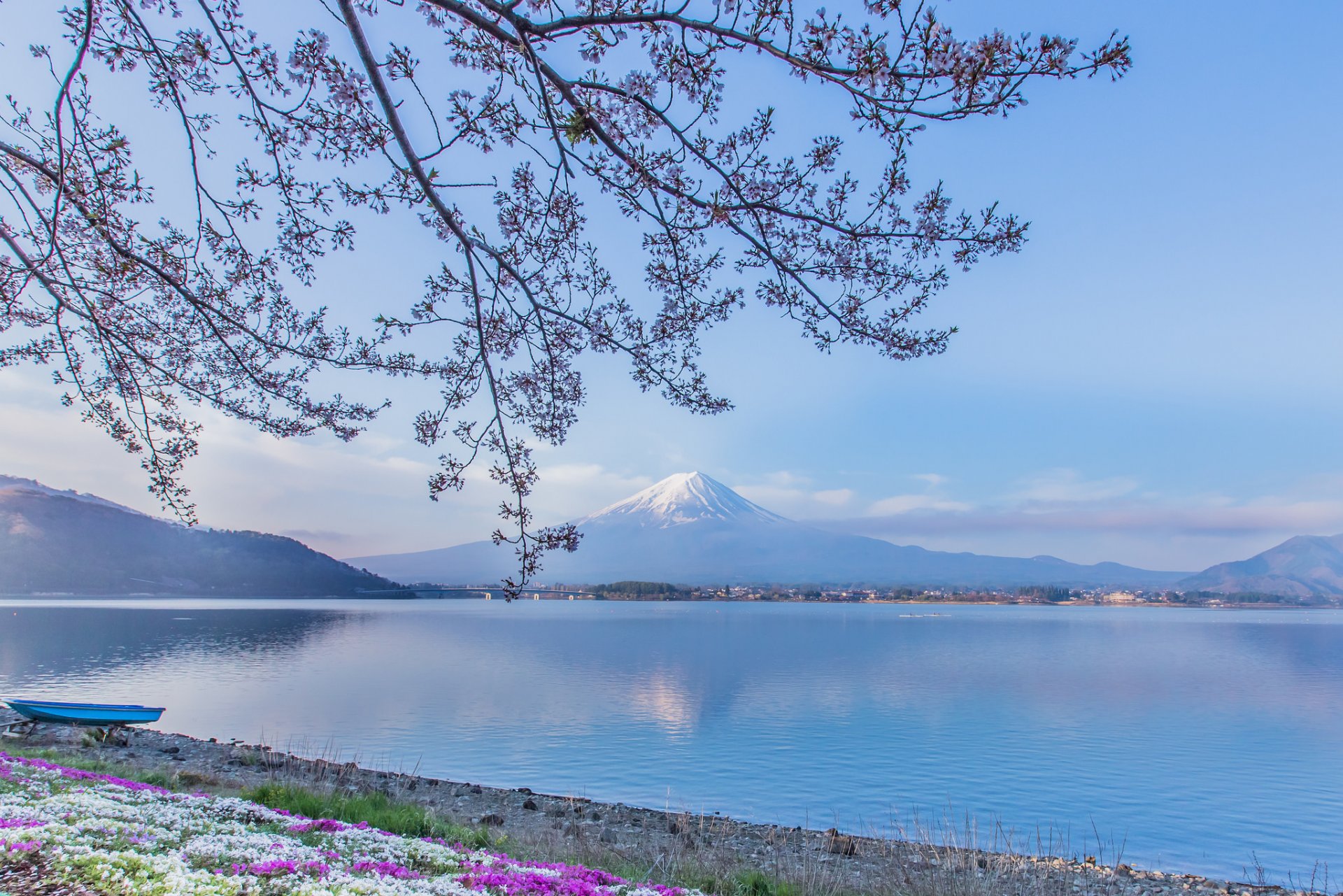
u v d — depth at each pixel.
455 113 6.75
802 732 39.12
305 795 14.71
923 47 5.03
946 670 76.00
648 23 5.71
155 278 8.84
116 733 26.42
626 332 8.15
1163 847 21.31
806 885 12.57
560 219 7.73
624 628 166.25
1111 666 82.88
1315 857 20.67
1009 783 28.53
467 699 48.97
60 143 6.88
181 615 185.25
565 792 25.62
